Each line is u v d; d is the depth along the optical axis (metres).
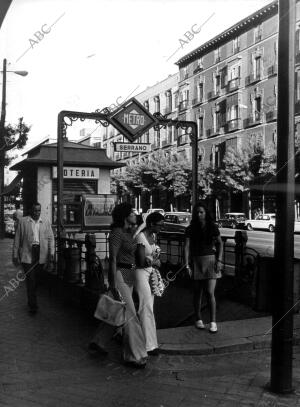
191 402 3.86
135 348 4.73
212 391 4.09
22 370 4.64
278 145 3.97
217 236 5.86
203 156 47.62
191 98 49.81
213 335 5.62
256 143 35.59
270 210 35.94
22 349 5.33
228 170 36.72
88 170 13.68
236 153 36.69
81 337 5.82
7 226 27.22
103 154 14.12
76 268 8.21
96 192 13.87
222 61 44.88
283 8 3.94
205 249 5.82
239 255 7.40
